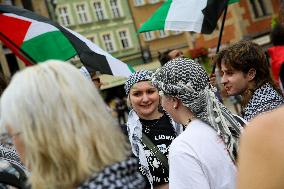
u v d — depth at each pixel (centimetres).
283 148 105
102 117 149
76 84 149
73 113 144
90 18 3284
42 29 429
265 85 281
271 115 109
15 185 201
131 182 147
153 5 3412
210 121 215
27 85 147
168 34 3347
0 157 203
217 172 208
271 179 105
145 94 303
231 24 3017
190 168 207
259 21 3019
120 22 3347
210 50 3020
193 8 421
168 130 300
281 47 304
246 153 110
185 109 223
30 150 144
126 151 153
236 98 1523
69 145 141
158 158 291
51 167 143
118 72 427
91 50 425
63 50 427
